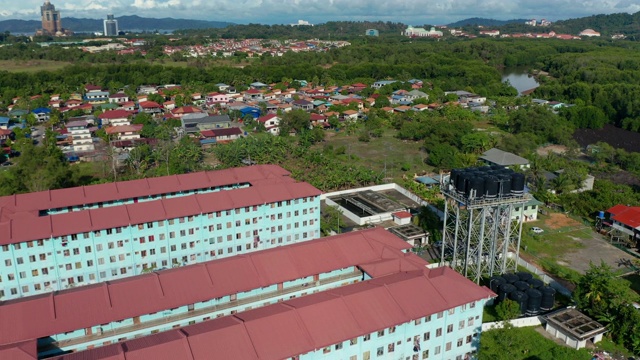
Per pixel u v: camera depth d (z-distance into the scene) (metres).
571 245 105.00
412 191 134.75
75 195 98.50
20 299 64.44
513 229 98.88
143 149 156.00
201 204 93.50
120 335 61.25
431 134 183.25
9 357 51.62
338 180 136.25
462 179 82.06
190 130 191.38
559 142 188.75
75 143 169.62
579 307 78.25
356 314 59.69
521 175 81.62
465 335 67.44
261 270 70.81
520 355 67.00
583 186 134.62
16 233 80.62
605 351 70.44
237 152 156.62
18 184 121.31
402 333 61.69
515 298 77.81
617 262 97.56
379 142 192.00
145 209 90.06
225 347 53.47
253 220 97.94
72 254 84.62
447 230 103.62
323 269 72.94
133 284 65.44
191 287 66.56
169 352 52.00
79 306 61.31
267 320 56.88
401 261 74.31
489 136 180.62
